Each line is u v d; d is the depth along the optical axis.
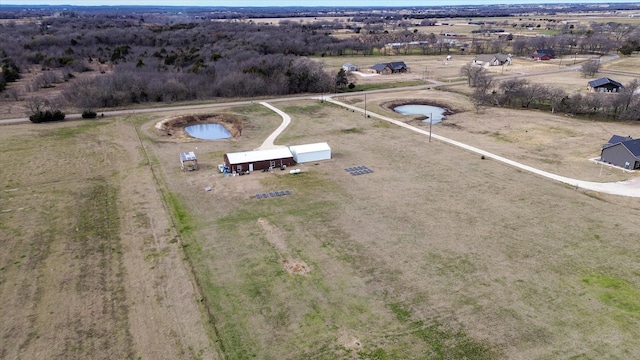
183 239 38.81
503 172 53.03
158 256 36.25
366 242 38.03
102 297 31.33
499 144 63.84
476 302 30.34
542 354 25.84
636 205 43.97
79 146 63.88
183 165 55.25
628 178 50.59
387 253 36.34
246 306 30.41
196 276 33.66
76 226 41.06
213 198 47.03
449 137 67.62
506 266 34.28
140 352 26.44
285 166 56.03
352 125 75.00
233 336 27.70
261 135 69.88
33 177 52.69
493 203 44.88
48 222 41.75
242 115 81.88
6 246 37.47
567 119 76.56
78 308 30.17
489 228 39.97
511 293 31.17
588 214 42.25
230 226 41.06
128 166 56.53
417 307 29.98
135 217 42.88
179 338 27.53
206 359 25.92
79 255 36.34
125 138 67.94
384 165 56.25
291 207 44.81
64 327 28.41
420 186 49.47
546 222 40.81
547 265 34.31
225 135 74.44
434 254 36.06
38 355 26.11
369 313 29.50
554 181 50.09
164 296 31.45
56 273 33.94
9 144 64.06
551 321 28.45
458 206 44.34
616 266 34.03
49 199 46.72
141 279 33.31
